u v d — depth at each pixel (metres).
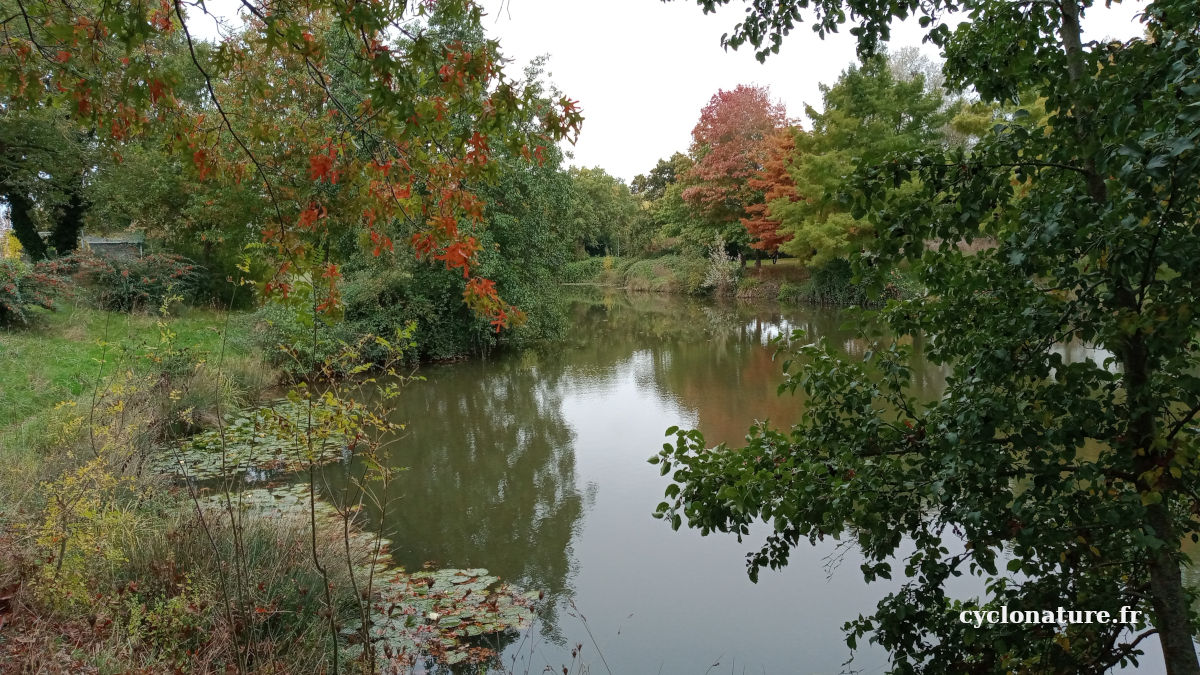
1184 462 1.59
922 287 2.32
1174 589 1.82
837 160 19.84
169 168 15.49
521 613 4.43
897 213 1.92
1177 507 2.11
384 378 13.11
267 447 7.80
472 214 2.64
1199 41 1.43
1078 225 1.68
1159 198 1.51
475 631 4.18
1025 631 1.96
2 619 3.00
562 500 6.71
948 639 2.12
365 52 2.12
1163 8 1.53
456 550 5.52
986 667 2.07
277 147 2.67
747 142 29.38
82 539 3.37
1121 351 1.77
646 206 50.09
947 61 2.30
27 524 3.57
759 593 4.75
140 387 6.30
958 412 1.92
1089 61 1.86
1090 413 1.76
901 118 21.44
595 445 8.64
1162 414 1.78
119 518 3.61
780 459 2.38
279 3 2.21
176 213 16.19
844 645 4.09
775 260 31.06
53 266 10.63
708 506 2.33
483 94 2.40
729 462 2.38
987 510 1.86
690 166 35.22
